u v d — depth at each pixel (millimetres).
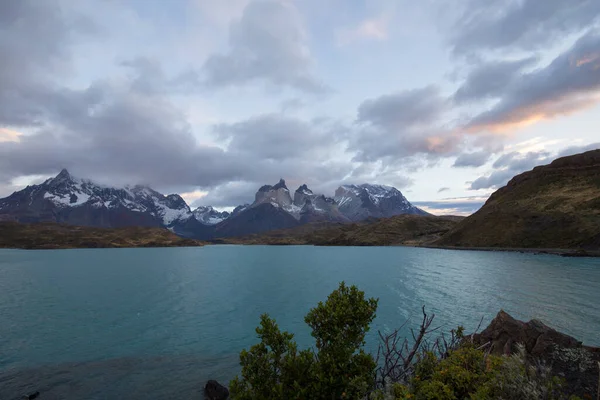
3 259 188000
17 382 24094
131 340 34438
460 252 171500
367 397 10445
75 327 40250
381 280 78875
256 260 172125
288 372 10914
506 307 43562
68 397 21734
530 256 131375
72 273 112062
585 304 44406
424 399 9242
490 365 9797
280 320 42594
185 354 29938
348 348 11219
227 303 55375
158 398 21516
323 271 107125
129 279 93938
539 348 17297
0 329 39500
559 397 9164
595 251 128500
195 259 186750
